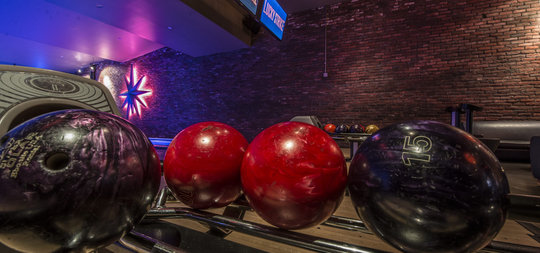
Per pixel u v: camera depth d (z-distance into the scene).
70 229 0.34
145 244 0.46
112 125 0.40
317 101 5.38
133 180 0.39
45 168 0.33
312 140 0.45
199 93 6.68
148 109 7.43
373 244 1.02
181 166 0.54
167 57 7.12
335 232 1.14
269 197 0.43
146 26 4.90
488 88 4.13
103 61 8.48
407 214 0.35
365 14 4.96
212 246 0.54
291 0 5.13
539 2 3.86
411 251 0.39
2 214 0.32
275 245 1.00
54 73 1.00
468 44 4.25
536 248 0.40
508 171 2.99
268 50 5.88
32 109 0.81
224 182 0.55
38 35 5.68
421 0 4.54
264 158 0.44
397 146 0.39
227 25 5.15
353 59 5.06
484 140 2.69
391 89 4.75
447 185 0.34
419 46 4.56
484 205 0.33
